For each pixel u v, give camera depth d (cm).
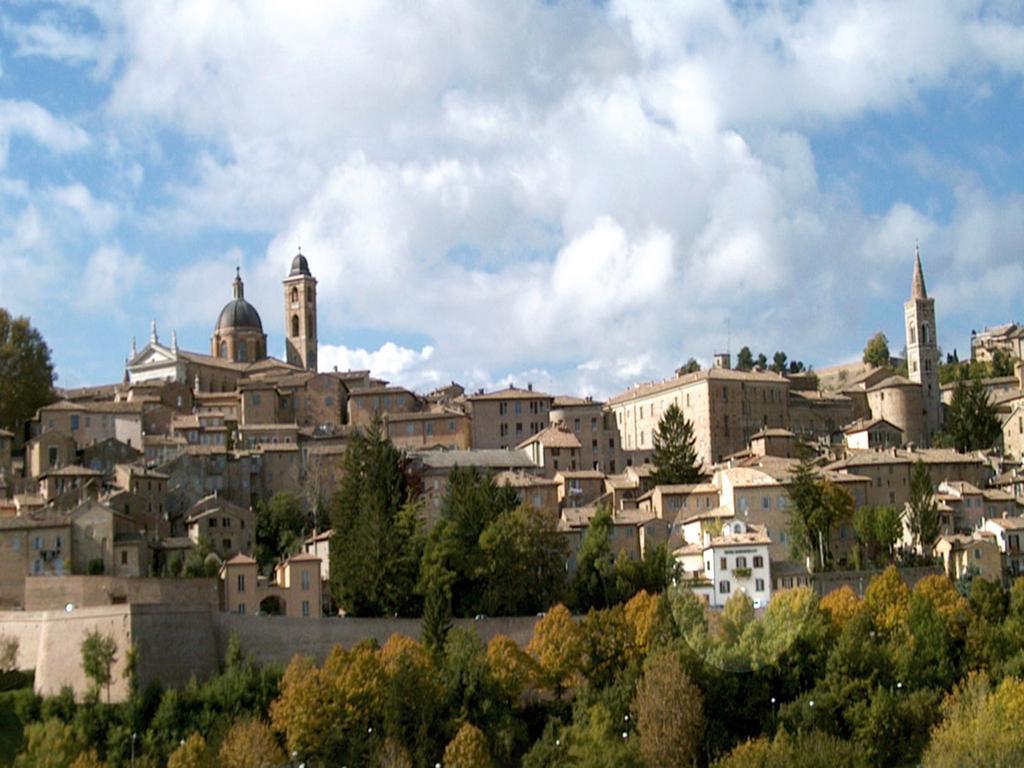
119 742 14575
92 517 19600
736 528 18000
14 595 19112
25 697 15400
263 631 16750
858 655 15775
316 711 14900
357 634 17100
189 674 16238
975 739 13725
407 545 18712
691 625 12812
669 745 14200
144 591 17375
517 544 18638
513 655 15950
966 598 18262
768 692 15475
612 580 18875
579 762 14038
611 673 16262
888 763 14762
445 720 15350
